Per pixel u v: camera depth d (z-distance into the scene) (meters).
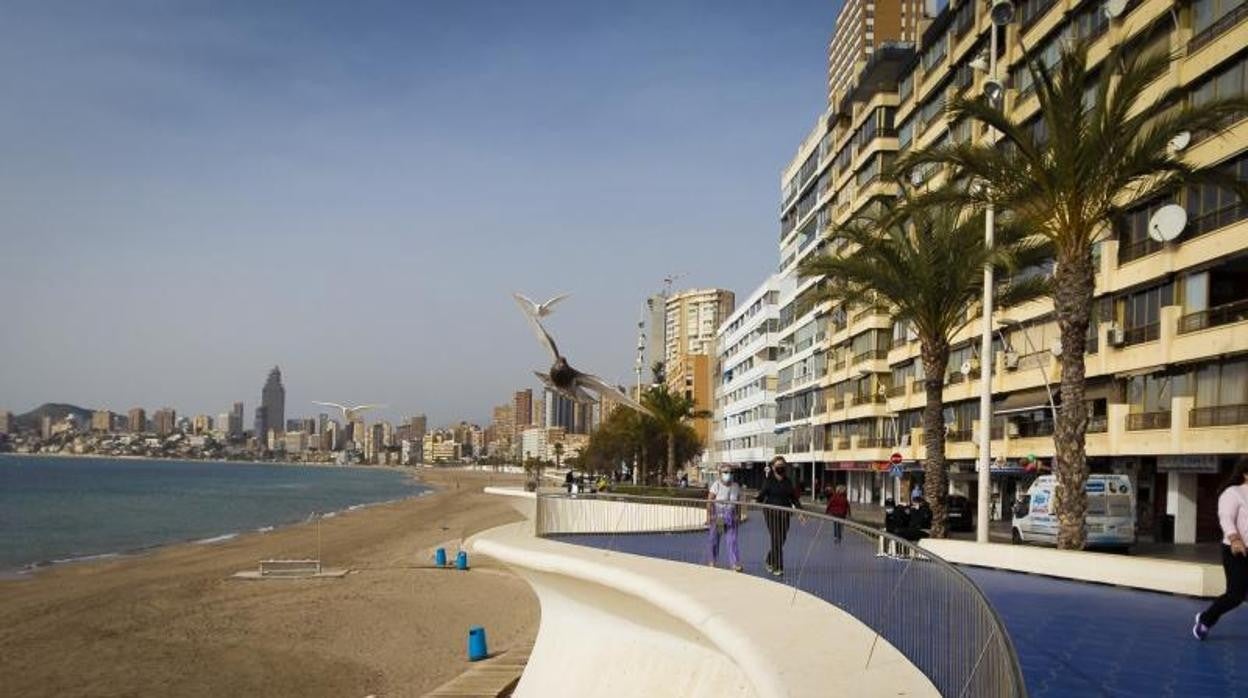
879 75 69.12
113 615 31.58
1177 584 15.41
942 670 7.91
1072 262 20.89
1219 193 33.53
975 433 53.62
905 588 9.08
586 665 16.02
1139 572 16.25
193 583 39.06
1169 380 36.22
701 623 10.77
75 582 40.28
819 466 86.56
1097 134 19.95
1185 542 36.06
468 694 19.11
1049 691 8.95
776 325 102.56
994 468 49.19
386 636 28.16
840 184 77.25
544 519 20.33
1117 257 39.16
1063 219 20.94
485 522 79.12
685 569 14.27
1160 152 21.50
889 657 8.81
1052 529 28.28
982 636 6.64
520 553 17.48
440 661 25.09
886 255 27.61
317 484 199.25
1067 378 20.80
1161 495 39.62
